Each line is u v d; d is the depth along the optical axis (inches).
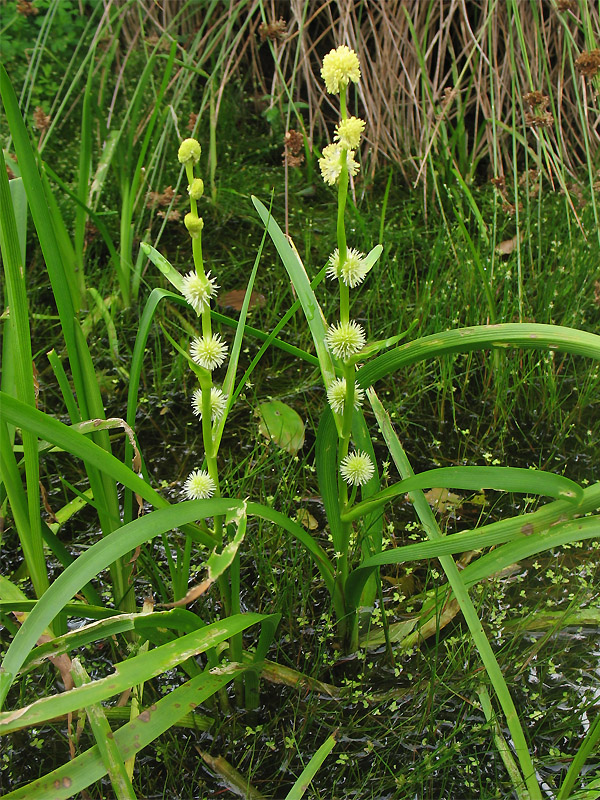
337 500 20.0
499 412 30.3
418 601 23.4
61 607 15.6
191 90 49.5
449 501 26.8
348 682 21.1
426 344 18.1
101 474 20.1
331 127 51.5
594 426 29.5
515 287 35.1
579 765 17.2
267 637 19.0
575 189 41.1
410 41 46.9
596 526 17.4
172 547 24.7
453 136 42.6
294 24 49.4
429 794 19.2
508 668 21.5
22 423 16.0
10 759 19.8
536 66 44.3
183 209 42.0
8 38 48.6
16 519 19.4
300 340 34.1
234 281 38.2
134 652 20.6
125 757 16.3
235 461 28.1
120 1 49.0
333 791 19.3
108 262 37.5
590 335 17.2
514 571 24.5
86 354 19.2
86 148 31.6
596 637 22.5
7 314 20.8
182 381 31.9
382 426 20.4
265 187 44.1
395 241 39.8
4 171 16.9
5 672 15.3
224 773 19.6
